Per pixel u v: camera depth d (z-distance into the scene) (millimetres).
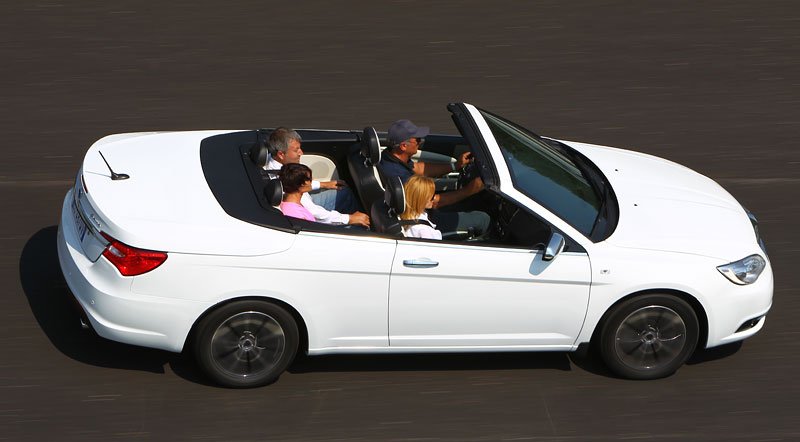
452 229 16219
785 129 25234
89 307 14594
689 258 15578
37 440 13844
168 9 29750
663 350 15953
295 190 15359
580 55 28188
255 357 15047
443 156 18891
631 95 26406
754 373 16375
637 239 15664
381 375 15883
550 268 15156
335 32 28812
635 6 31266
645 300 15547
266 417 14625
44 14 29109
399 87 26125
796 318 17984
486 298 15172
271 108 24938
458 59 27641
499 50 28234
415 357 16500
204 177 15758
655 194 17156
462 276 14977
